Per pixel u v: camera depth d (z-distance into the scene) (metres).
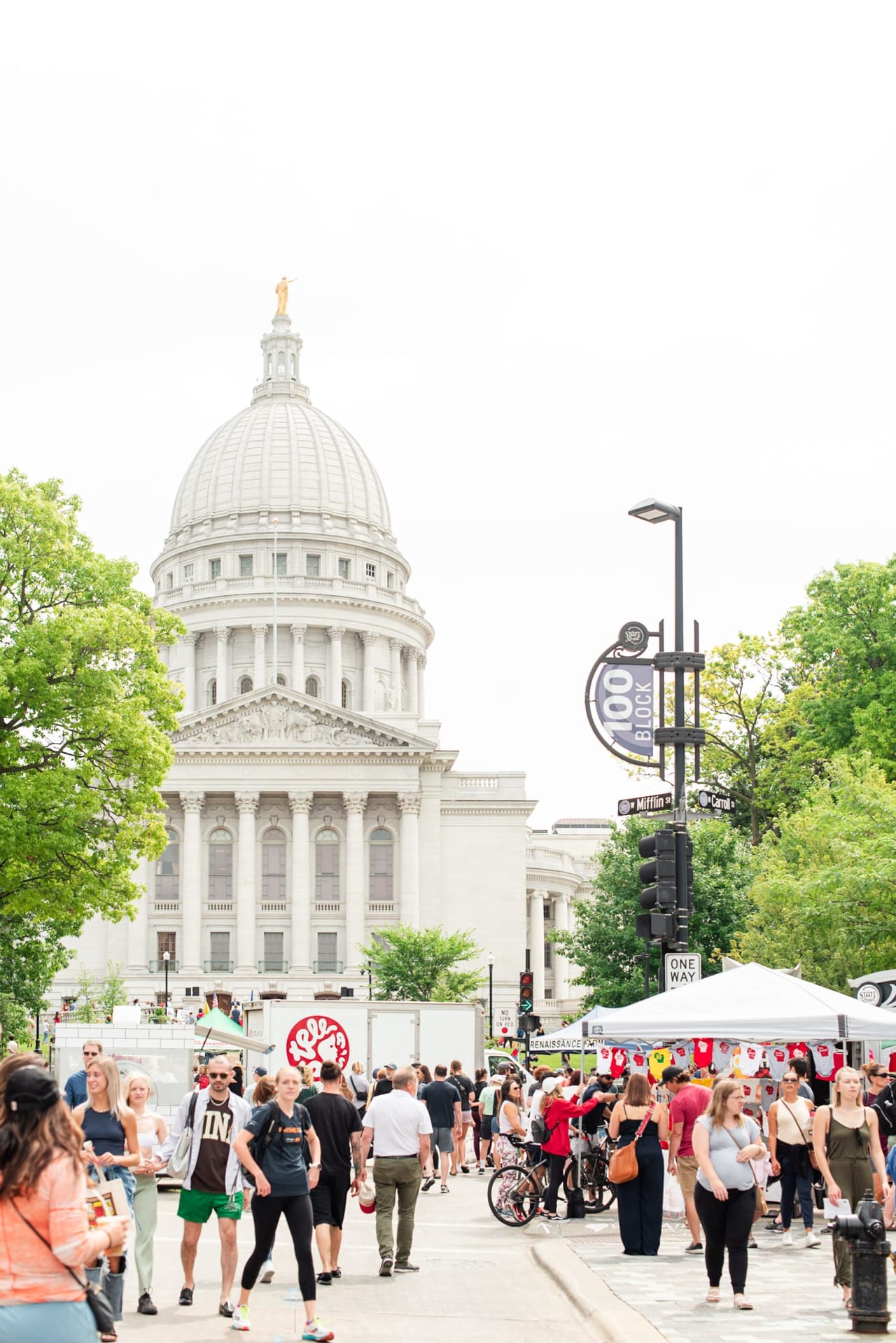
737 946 69.19
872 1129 19.44
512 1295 20.05
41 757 53.97
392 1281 21.34
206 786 118.38
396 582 161.00
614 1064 36.75
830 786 65.25
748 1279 20.78
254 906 117.88
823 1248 24.53
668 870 28.02
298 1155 17.33
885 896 48.50
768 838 75.75
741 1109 18.55
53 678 53.50
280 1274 22.30
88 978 112.75
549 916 139.88
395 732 119.25
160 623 57.41
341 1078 21.33
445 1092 36.97
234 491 158.12
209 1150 18.86
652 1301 18.72
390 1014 52.03
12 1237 9.45
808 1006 25.62
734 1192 18.28
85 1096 20.20
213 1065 19.12
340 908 119.31
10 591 54.72
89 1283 9.80
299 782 118.56
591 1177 29.78
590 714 29.91
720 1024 25.47
